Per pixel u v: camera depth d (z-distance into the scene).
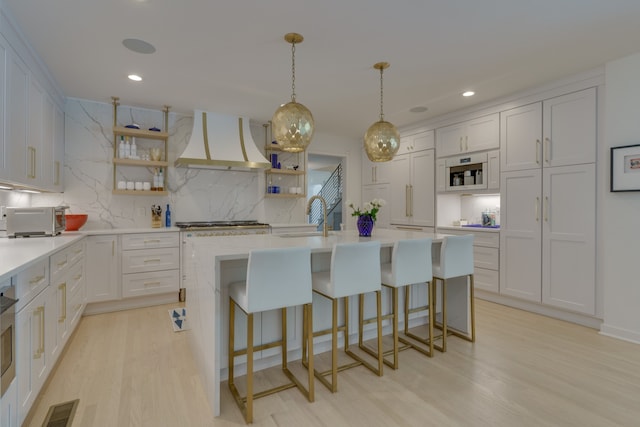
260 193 5.17
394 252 2.48
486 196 4.56
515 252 3.81
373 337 3.04
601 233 3.13
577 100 3.29
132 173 4.34
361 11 2.25
